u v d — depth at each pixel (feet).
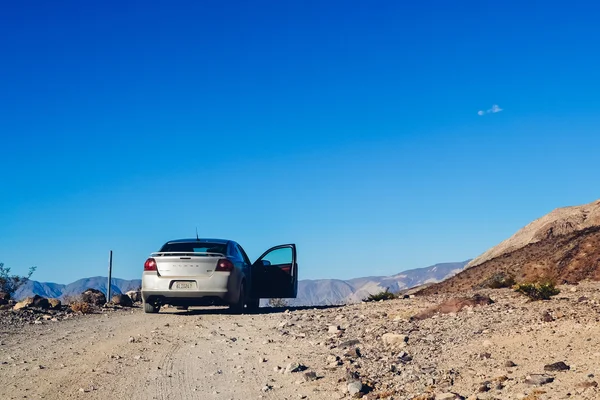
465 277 143.23
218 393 21.01
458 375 20.63
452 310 34.73
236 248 50.52
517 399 16.88
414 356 24.36
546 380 17.85
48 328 39.60
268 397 20.22
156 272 46.14
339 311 42.32
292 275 53.11
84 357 28.22
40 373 24.70
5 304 54.60
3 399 20.67
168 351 29.60
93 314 50.44
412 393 19.12
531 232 226.58
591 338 22.33
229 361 26.61
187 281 45.52
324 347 28.48
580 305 31.50
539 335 24.31
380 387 20.38
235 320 41.96
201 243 48.62
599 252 112.16
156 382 22.84
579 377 17.79
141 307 60.13
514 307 33.53
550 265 118.83
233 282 46.03
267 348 29.35
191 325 39.93
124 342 32.68
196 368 25.29
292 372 23.58
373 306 43.78
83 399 20.51
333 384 21.29
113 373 24.53
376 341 28.35
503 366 20.70
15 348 31.01
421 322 31.89
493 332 26.68
